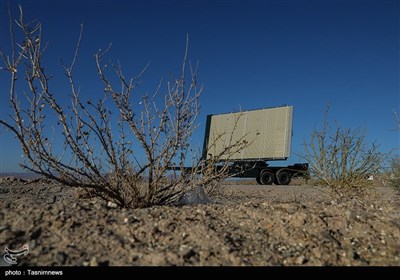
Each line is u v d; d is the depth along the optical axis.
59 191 8.78
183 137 4.51
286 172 18.75
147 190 4.70
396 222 3.59
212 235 3.17
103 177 4.39
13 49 3.63
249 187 13.23
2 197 7.20
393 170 8.12
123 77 4.33
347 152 6.83
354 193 6.82
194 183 4.84
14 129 3.59
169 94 4.44
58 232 3.10
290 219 3.56
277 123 18.75
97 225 3.26
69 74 4.12
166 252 2.85
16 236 2.99
